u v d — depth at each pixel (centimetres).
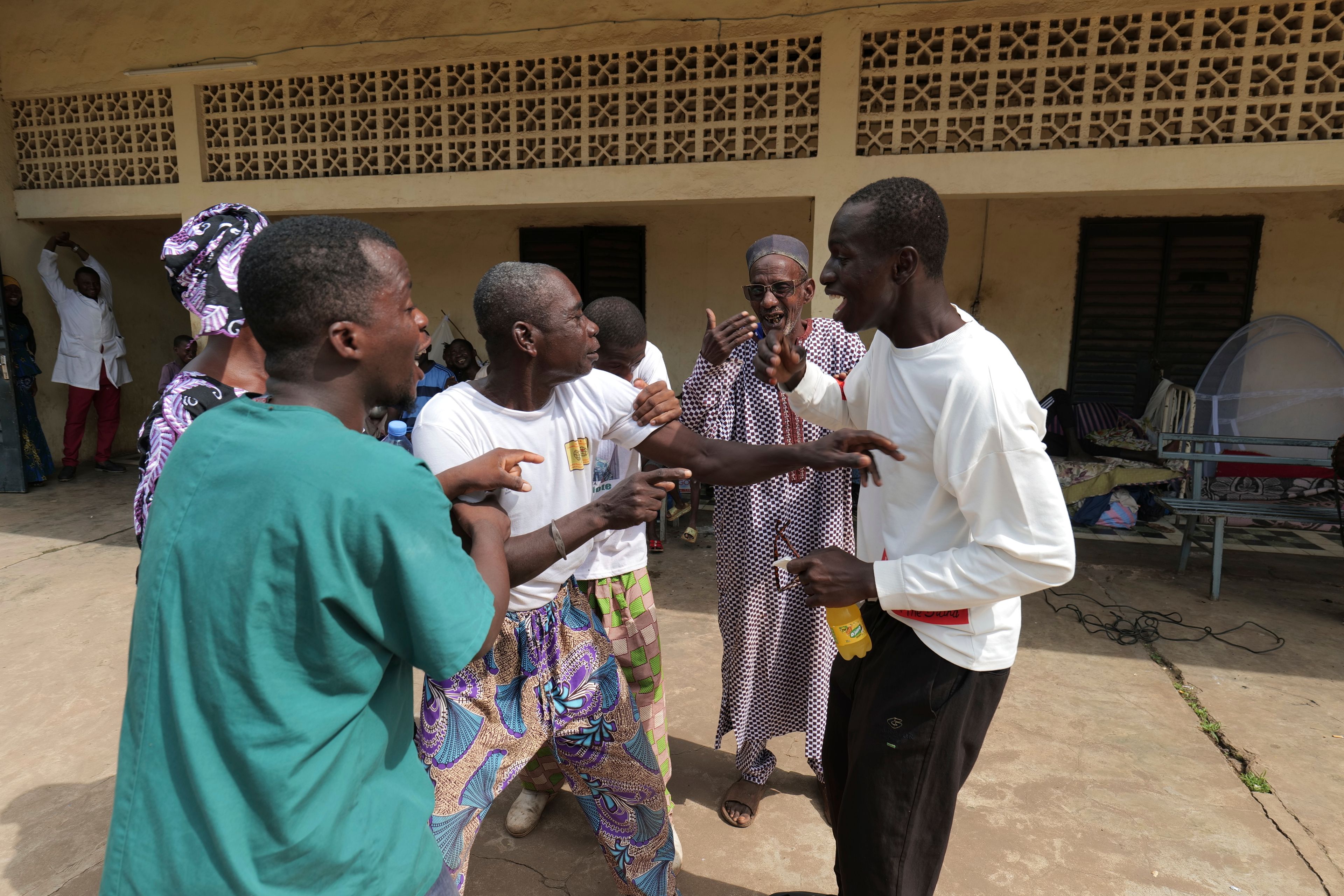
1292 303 582
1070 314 621
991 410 139
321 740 99
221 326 151
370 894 107
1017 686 340
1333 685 341
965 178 425
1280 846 240
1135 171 404
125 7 572
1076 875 228
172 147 594
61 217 644
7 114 642
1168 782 272
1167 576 477
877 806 163
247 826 97
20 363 684
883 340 166
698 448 184
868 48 438
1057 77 413
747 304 668
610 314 262
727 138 464
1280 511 438
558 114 506
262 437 100
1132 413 618
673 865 215
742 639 251
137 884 97
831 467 166
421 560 100
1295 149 384
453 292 718
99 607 429
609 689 184
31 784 276
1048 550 140
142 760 99
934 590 147
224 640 96
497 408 169
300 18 526
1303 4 380
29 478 695
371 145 533
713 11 448
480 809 170
